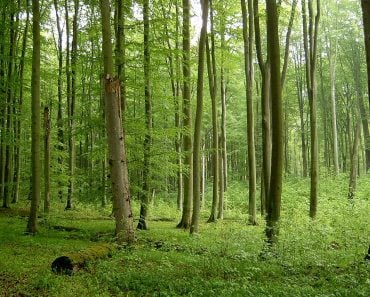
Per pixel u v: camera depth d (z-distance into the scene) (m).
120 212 12.27
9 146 21.03
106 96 12.18
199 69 15.29
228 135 42.66
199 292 7.13
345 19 37.47
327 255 10.12
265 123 14.37
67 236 13.89
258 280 8.32
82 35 22.00
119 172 12.28
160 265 9.68
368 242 11.52
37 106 14.02
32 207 14.11
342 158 48.19
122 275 8.26
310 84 18.83
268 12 11.09
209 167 51.47
